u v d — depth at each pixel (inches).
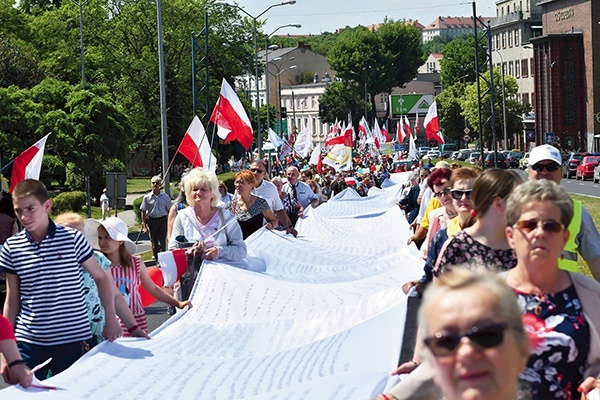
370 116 6136.8
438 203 456.1
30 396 232.1
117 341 278.1
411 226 593.0
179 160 3152.1
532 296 188.4
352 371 223.3
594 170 2822.3
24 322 284.4
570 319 185.5
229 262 403.2
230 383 232.1
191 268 403.2
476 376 124.3
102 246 329.4
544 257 186.2
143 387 233.6
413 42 5935.0
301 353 253.3
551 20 4840.1
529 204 187.2
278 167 2240.4
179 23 3272.6
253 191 577.9
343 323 285.9
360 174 1679.4
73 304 285.9
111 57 3144.7
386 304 291.9
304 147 2021.4
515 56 5620.1
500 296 126.0
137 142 3112.7
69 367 265.4
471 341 124.0
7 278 287.0
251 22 3393.2
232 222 409.1
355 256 484.4
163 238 896.3
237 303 335.6
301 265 446.3
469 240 240.8
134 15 3238.2
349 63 5915.4
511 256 238.4
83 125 1418.6
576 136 4729.3
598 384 181.3
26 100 1414.9
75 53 3166.8
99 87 1473.9
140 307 334.3
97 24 3243.1
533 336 184.4
